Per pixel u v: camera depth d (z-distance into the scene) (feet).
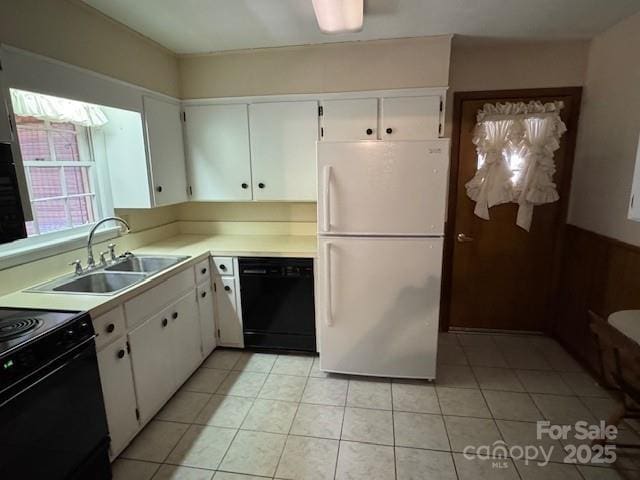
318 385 8.05
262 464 5.94
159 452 6.19
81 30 6.45
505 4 6.65
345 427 6.75
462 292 10.53
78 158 7.68
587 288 8.63
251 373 8.52
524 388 7.86
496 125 9.23
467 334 10.50
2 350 4.02
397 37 8.28
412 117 8.68
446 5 6.64
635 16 7.13
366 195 7.38
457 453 6.10
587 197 8.79
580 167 9.12
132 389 6.18
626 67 7.42
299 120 9.11
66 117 6.74
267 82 9.10
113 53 7.22
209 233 11.02
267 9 6.70
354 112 8.86
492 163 9.46
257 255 8.75
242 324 9.25
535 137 9.09
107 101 7.00
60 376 4.63
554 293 10.01
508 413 7.07
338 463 5.94
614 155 7.79
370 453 6.13
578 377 8.25
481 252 10.21
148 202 8.30
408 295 7.66
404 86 8.57
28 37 5.48
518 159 9.33
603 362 5.98
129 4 6.45
